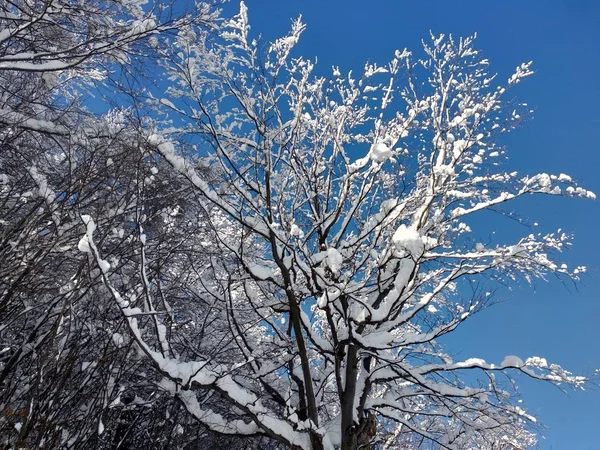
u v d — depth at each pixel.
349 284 7.36
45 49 6.11
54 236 4.75
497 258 7.31
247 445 8.89
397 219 8.55
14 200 5.52
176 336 8.03
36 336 5.27
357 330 7.46
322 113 8.15
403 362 7.62
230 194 7.41
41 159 6.58
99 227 5.81
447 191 8.09
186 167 6.54
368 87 8.01
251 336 8.59
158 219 7.08
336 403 10.20
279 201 7.30
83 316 5.48
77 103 6.86
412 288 7.80
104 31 5.95
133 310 4.63
